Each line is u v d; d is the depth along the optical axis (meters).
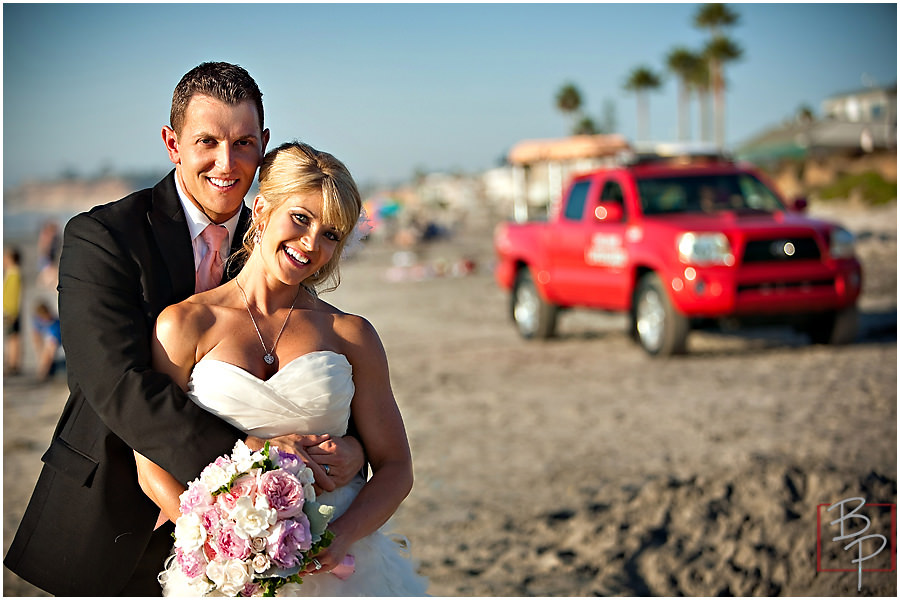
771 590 4.65
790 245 9.91
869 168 36.69
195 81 2.74
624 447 7.03
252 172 2.80
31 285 28.09
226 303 2.67
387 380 2.80
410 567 2.90
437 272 25.28
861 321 12.11
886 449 6.40
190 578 2.40
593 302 11.43
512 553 5.16
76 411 2.81
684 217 10.49
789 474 5.79
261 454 2.40
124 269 2.67
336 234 2.62
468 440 7.55
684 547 5.07
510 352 11.79
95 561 2.74
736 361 10.10
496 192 99.94
